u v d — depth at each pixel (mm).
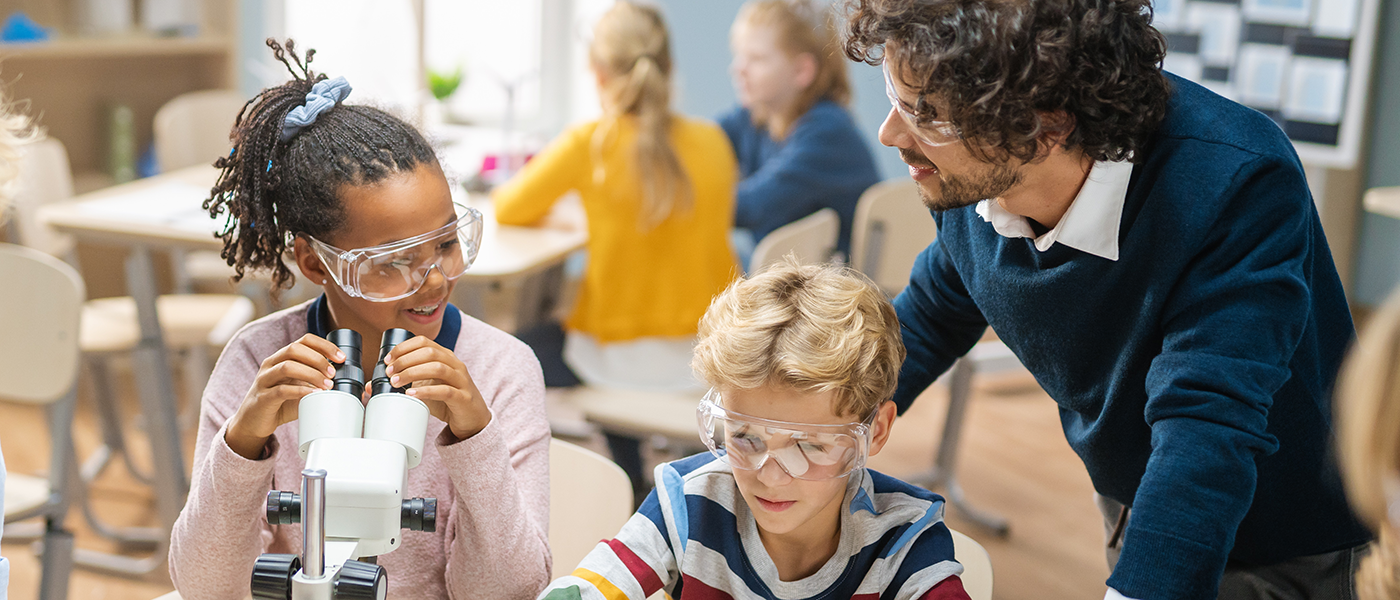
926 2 937
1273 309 976
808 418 995
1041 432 3598
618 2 2637
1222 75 3969
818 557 1105
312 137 1113
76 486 2666
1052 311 1148
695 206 2559
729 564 1102
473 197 3115
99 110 3939
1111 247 1056
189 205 2738
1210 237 1005
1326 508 1151
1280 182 996
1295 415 1115
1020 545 2844
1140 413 1148
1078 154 1027
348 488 824
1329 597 1173
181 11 3896
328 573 802
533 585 1131
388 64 4188
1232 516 925
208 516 1060
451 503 1210
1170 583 910
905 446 3439
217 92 4031
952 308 1336
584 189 2605
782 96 3172
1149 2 975
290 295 3205
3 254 2016
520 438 1216
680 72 4480
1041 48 913
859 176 3094
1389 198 3100
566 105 4797
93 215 2602
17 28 3500
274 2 4059
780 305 1022
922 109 963
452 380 1019
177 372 3801
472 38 4605
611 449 2873
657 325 2566
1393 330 685
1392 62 4441
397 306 1138
